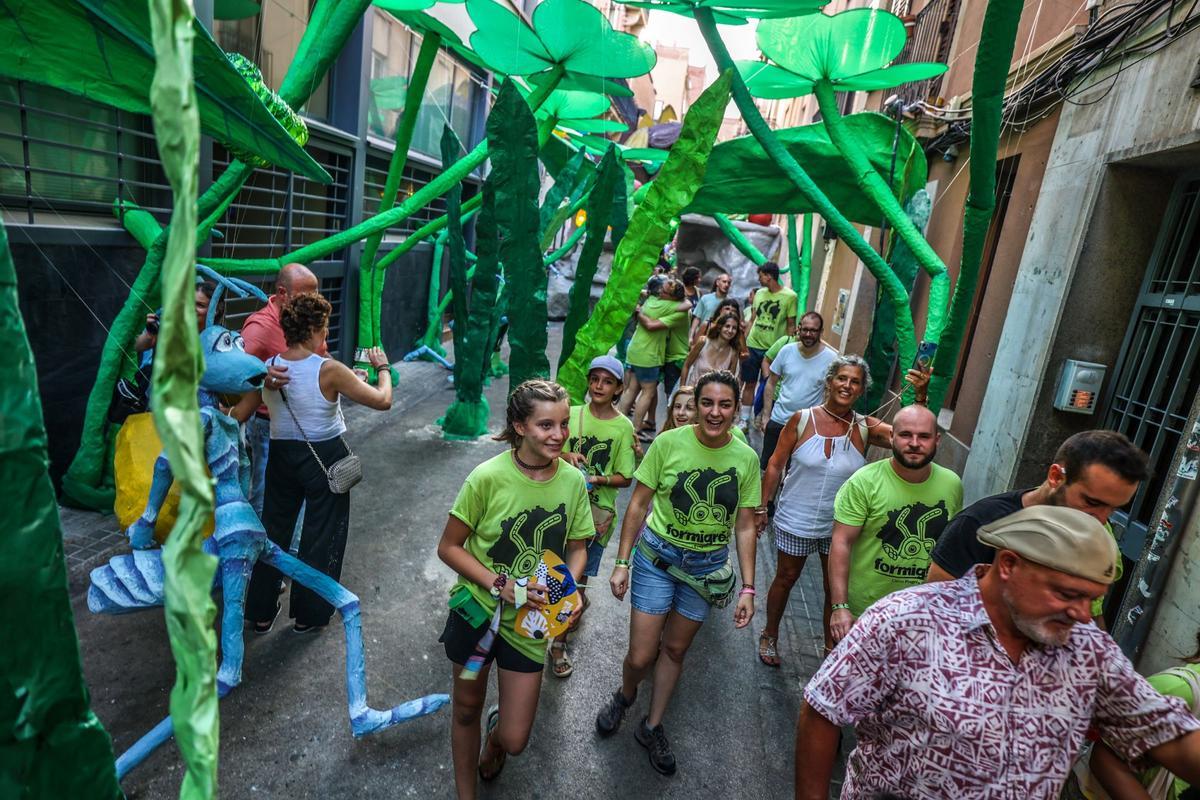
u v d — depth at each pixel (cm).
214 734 53
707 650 367
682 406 387
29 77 244
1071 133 416
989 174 288
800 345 505
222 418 255
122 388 389
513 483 213
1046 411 390
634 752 281
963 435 511
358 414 704
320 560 311
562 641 325
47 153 386
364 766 254
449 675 312
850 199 541
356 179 776
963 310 328
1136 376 357
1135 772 158
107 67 238
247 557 251
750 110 387
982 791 133
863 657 141
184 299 47
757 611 416
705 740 296
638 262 326
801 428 332
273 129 268
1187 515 246
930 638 136
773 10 339
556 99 630
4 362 64
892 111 551
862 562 276
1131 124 351
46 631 69
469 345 649
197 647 52
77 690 72
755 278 1583
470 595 213
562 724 293
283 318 295
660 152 869
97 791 76
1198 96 301
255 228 625
